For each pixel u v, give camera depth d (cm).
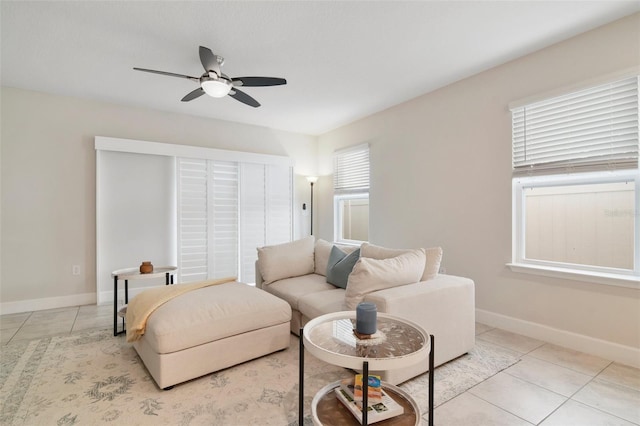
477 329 307
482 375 219
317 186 591
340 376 221
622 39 235
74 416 177
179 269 448
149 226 437
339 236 554
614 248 255
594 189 266
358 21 241
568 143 267
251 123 515
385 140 442
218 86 269
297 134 570
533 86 286
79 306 390
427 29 252
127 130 424
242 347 235
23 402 190
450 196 356
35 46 274
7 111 359
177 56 293
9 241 361
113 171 413
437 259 262
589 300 253
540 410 182
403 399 165
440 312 227
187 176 457
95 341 281
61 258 387
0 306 357
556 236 288
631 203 246
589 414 178
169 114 453
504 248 307
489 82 320
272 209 536
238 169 500
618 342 238
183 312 217
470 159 336
